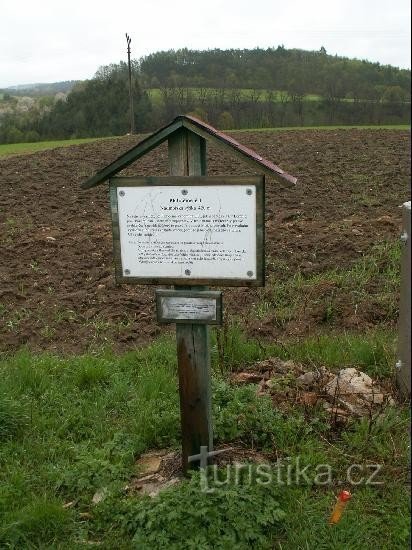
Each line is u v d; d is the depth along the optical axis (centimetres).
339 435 408
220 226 339
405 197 1262
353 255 828
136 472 385
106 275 841
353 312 643
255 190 330
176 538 313
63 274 845
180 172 342
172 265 352
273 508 330
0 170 1847
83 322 689
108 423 443
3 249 965
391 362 499
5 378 503
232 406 419
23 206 1336
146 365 537
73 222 1178
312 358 530
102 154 2175
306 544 310
